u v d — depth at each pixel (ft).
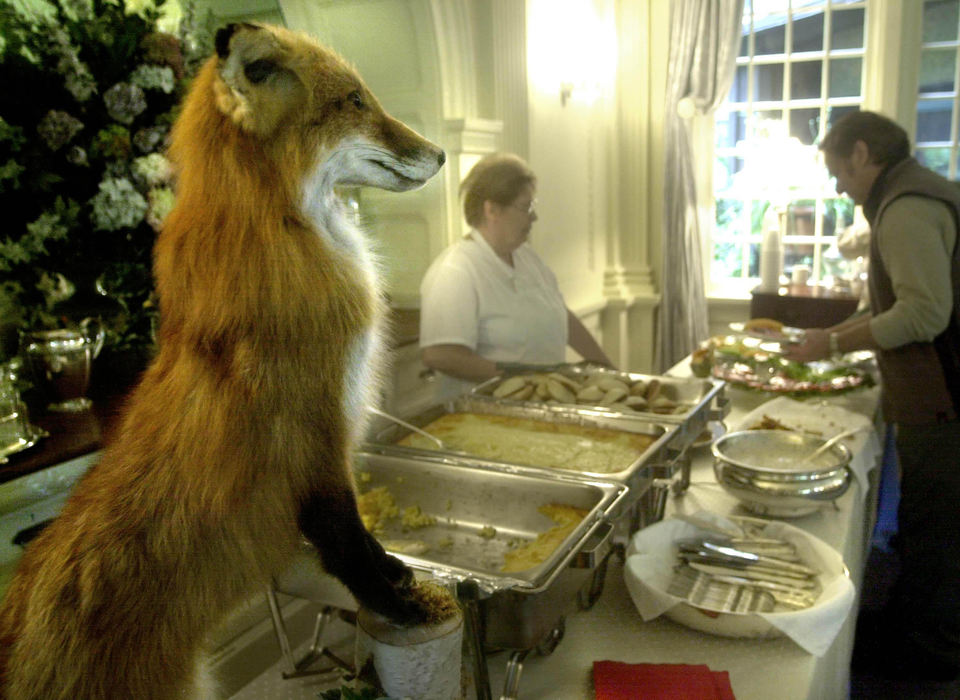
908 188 7.36
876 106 15.33
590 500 4.62
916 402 7.52
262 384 2.69
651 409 6.42
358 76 3.15
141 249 5.23
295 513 2.99
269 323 2.69
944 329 7.34
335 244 3.10
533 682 3.90
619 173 16.20
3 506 4.30
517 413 6.49
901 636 8.01
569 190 14.20
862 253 13.28
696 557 4.79
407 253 9.89
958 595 7.64
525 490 4.80
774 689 3.77
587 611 4.56
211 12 5.96
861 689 7.83
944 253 7.22
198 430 2.69
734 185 15.55
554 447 5.71
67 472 4.52
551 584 3.38
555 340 8.55
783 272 16.69
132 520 2.71
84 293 5.06
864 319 8.90
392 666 3.02
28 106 4.60
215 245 2.72
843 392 8.73
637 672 3.75
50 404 4.86
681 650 4.14
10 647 2.72
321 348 2.84
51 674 2.64
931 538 7.67
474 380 7.52
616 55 15.64
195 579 2.79
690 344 15.71
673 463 5.20
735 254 16.85
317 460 2.94
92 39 4.81
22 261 4.59
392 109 10.75
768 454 6.37
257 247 2.71
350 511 3.10
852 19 15.28
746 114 16.26
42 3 5.11
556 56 13.14
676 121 15.16
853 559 5.63
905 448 7.68
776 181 13.70
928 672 7.89
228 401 2.68
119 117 4.86
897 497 11.55
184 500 2.71
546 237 13.39
